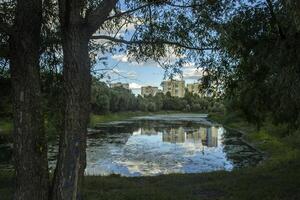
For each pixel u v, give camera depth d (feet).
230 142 138.21
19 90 20.99
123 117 333.83
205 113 456.04
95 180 50.29
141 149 119.34
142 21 28.66
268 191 39.93
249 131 171.94
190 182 51.47
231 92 39.60
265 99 39.29
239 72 38.63
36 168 20.84
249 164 86.33
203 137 160.97
